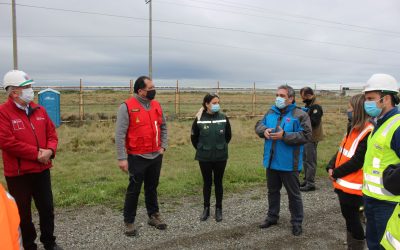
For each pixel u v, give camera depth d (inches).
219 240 189.9
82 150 474.6
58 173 339.6
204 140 216.8
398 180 110.3
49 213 171.3
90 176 325.7
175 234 197.3
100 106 1067.3
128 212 195.3
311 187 286.8
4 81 158.7
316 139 281.4
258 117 941.2
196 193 275.0
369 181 129.3
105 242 186.5
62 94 1348.4
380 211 126.0
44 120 171.6
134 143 194.4
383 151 123.6
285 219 223.8
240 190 285.4
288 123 200.2
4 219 84.0
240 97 1777.8
